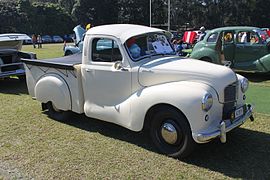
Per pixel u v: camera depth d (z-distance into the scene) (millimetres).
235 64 10664
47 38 56219
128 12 63219
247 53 10414
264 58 10086
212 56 10750
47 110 7062
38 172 4359
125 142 5281
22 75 9938
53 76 6133
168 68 4844
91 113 5613
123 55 5145
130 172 4312
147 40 5488
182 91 4422
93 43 5512
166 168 4398
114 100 5312
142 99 4762
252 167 4383
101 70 5387
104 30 5484
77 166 4504
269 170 4293
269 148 4945
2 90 9477
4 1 58844
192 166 4438
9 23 56375
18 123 6297
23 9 58062
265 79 10367
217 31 10805
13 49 10078
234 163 4500
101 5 63000
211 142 5160
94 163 4574
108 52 5359
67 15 64000
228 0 61094
